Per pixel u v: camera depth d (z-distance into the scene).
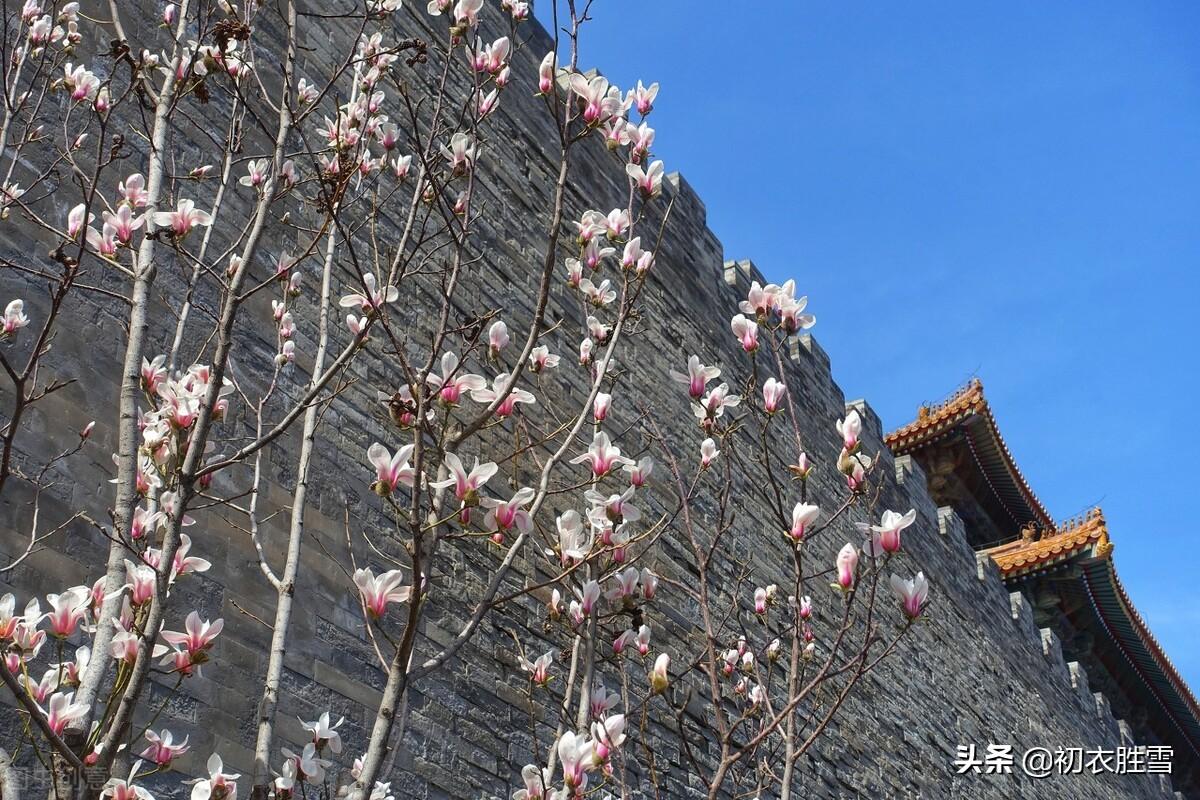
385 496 4.59
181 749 4.93
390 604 9.42
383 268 10.46
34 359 4.57
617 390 13.87
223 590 7.97
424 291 11.05
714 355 16.70
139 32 9.09
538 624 10.86
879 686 17.44
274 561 8.48
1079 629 31.73
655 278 15.80
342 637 8.83
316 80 10.71
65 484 7.32
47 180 7.93
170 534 4.32
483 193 12.66
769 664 8.19
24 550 6.94
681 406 15.23
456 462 4.70
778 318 7.40
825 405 19.78
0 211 6.20
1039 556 30.27
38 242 7.76
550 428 12.25
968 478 34.31
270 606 8.30
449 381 5.13
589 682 5.58
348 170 5.97
